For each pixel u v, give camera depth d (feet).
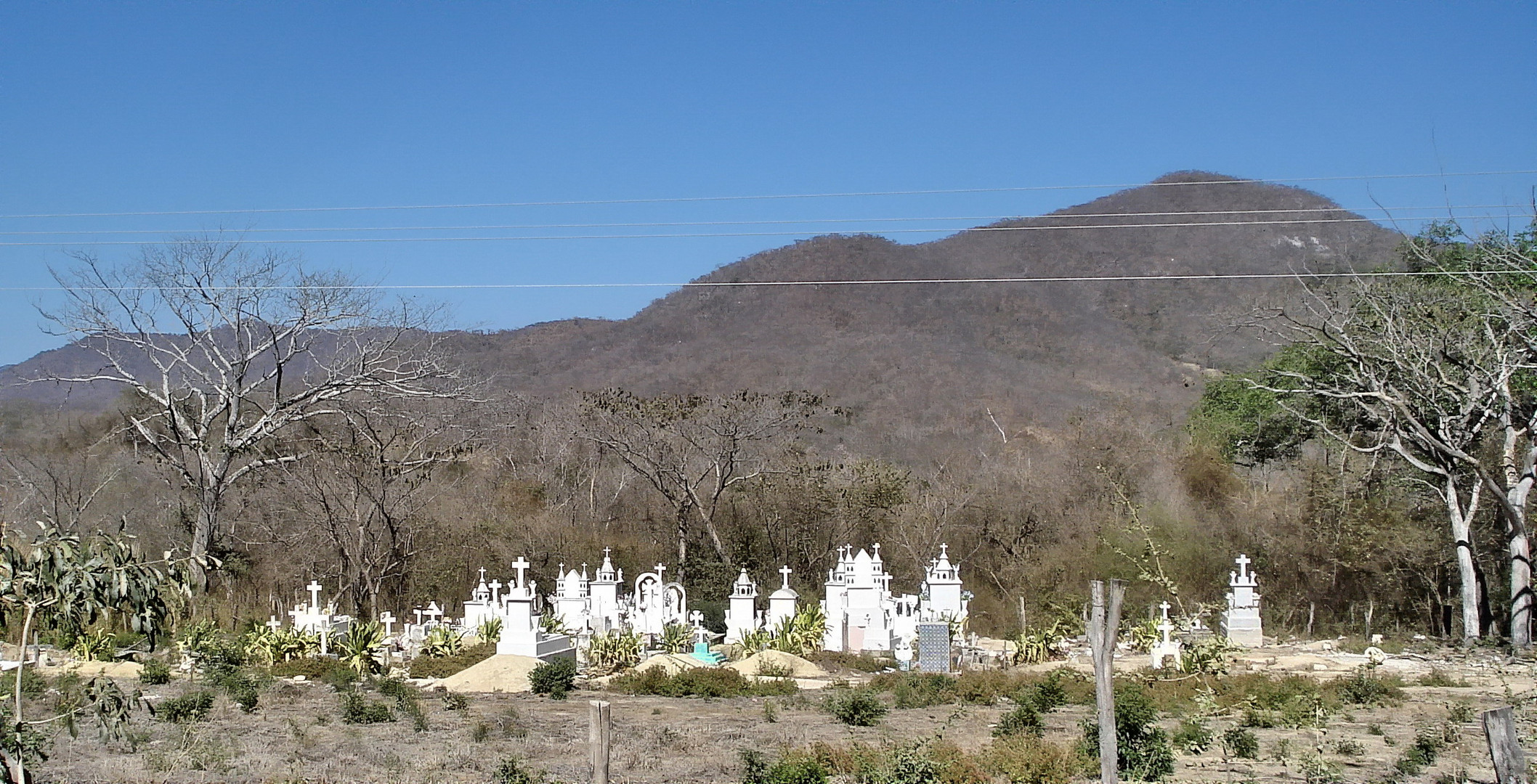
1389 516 132.87
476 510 178.40
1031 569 157.99
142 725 60.08
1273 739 56.90
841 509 177.78
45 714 59.82
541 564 168.14
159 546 160.66
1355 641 106.42
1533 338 106.52
